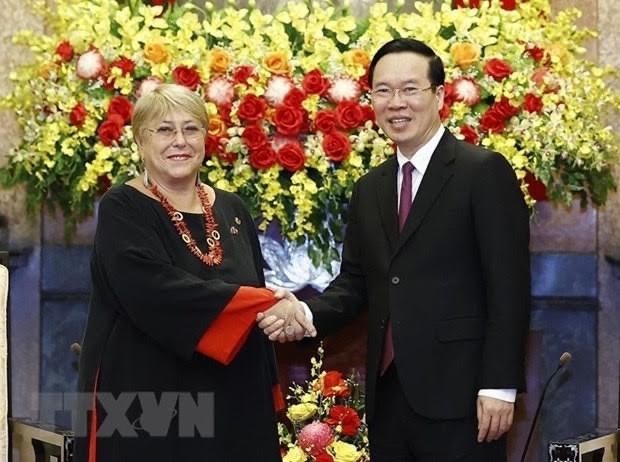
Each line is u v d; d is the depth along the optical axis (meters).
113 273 3.56
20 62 5.80
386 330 3.87
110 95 4.70
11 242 5.62
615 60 5.66
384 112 3.90
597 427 5.39
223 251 3.70
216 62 4.62
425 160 3.91
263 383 3.73
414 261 3.82
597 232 5.43
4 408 3.57
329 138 4.50
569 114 4.63
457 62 4.63
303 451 4.45
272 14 5.19
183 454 3.56
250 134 4.52
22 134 5.43
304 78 4.59
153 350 3.58
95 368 3.62
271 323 3.65
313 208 4.64
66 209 4.95
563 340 5.44
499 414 3.65
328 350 4.87
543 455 5.21
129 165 4.61
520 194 3.84
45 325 5.57
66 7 4.89
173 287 3.51
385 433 3.89
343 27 4.76
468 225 3.79
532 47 4.74
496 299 3.69
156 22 4.80
